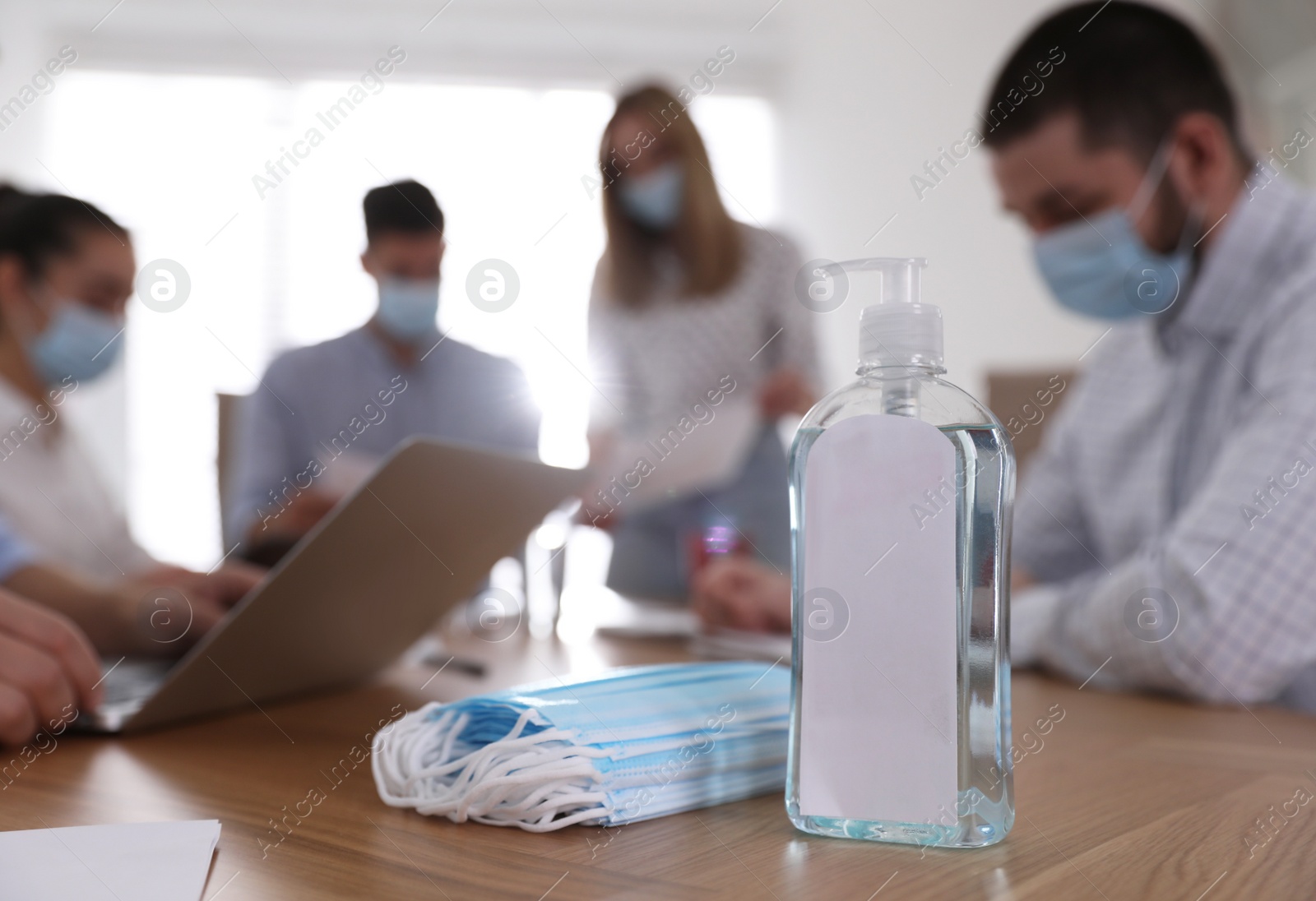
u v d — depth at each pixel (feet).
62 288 5.68
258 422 6.82
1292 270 3.67
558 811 1.35
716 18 10.95
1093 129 3.78
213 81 10.65
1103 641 2.99
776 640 3.34
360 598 2.08
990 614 1.30
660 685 1.64
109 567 5.95
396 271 6.73
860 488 1.35
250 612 1.82
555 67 10.87
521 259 10.06
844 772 1.31
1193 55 3.77
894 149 10.82
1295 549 3.01
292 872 1.11
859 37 10.87
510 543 2.65
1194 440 4.04
